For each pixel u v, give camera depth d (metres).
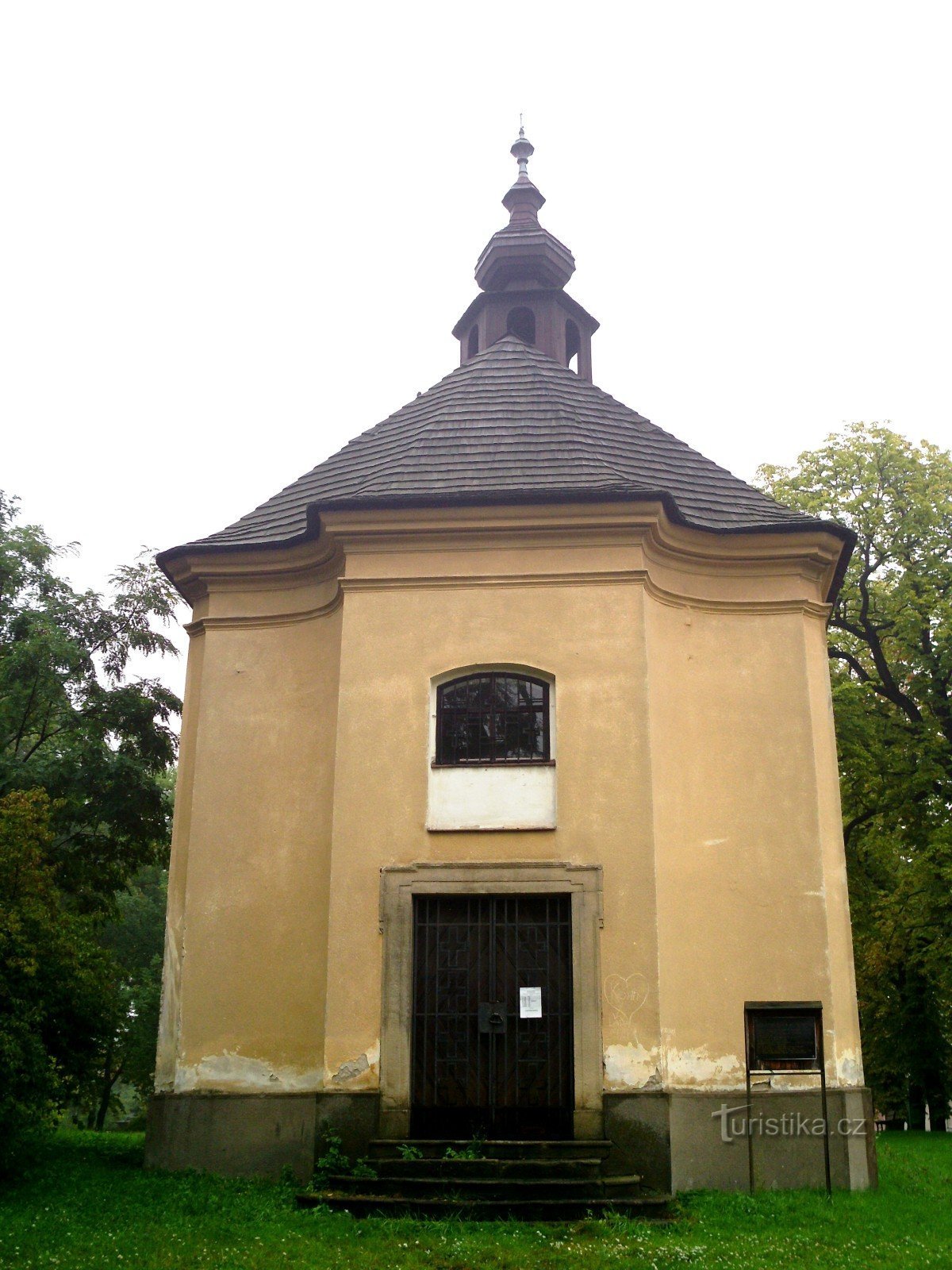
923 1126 31.34
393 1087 12.09
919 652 24.09
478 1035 12.35
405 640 13.58
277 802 14.03
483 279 20.77
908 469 24.73
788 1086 12.46
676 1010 12.52
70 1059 12.66
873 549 24.92
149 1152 13.04
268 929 13.56
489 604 13.60
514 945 12.62
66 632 19.86
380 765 13.18
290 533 15.10
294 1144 12.66
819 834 13.42
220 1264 8.69
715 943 13.02
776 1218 10.47
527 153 21.70
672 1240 9.57
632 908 12.42
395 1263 8.89
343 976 12.53
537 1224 10.10
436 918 12.78
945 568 23.81
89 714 19.66
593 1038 12.04
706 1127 12.20
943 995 28.38
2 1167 12.09
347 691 13.47
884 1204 11.29
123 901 33.59
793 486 25.69
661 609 14.00
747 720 13.91
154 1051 29.17
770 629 14.27
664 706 13.59
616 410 16.39
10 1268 8.53
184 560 15.19
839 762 23.23
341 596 14.11
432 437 15.14
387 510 13.79
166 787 23.95
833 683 23.66
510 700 13.41
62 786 18.50
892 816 24.00
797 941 13.08
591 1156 11.42
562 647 13.37
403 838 12.91
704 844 13.38
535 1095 12.16
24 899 12.38
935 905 23.06
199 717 14.66
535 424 15.39
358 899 12.77
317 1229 9.84
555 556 13.69
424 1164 11.16
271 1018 13.22
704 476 15.55
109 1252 8.99
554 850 12.70
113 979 13.54
